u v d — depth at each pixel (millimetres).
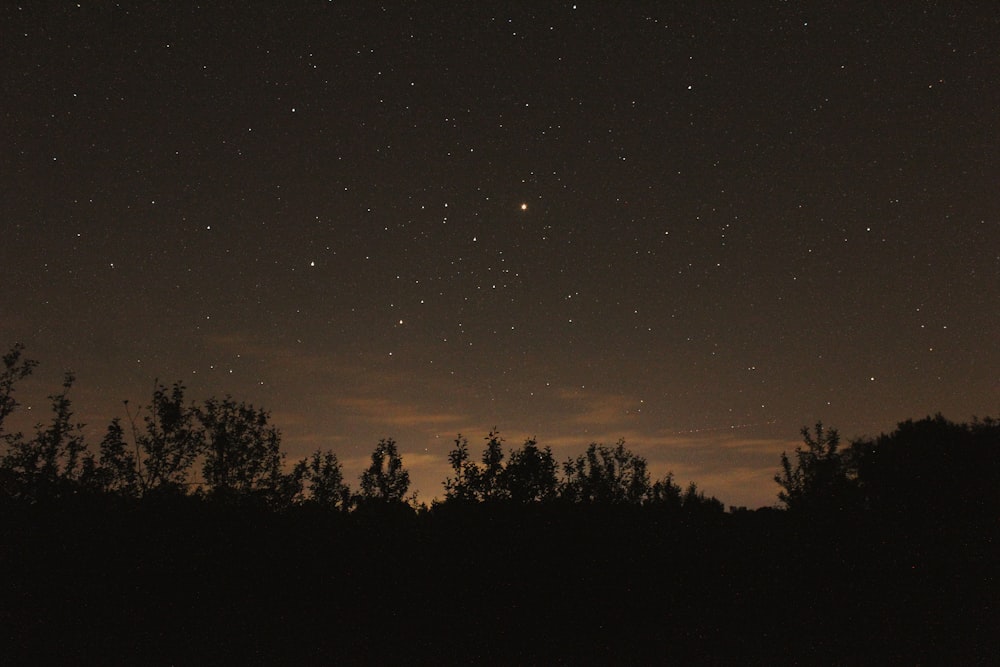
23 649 7035
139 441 8641
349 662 7188
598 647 7773
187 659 7055
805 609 8609
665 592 8562
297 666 7023
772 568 8953
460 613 8109
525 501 8531
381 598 8258
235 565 8352
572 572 8312
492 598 8164
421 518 8719
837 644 7883
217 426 8984
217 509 8586
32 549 7945
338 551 8500
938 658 7484
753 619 8406
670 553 8820
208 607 8141
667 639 7961
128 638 7453
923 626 8281
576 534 8414
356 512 8828
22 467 8219
